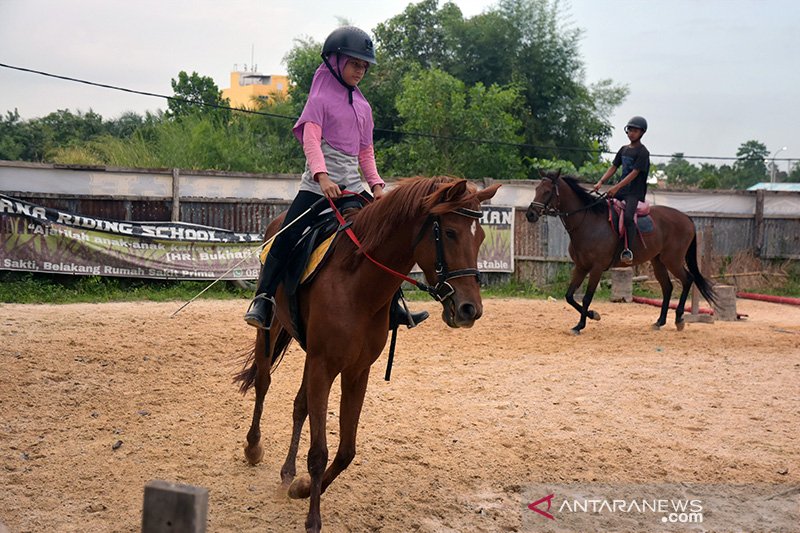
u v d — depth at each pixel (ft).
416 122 77.77
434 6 103.30
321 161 14.37
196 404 21.62
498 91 80.79
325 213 14.84
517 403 22.65
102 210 44.86
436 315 40.11
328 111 14.85
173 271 44.88
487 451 18.26
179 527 8.09
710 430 20.36
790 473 17.26
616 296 50.24
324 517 14.30
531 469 17.21
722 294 43.50
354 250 13.39
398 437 18.98
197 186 47.39
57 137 106.22
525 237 53.62
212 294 44.47
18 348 26.63
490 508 15.03
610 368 28.04
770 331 38.24
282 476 15.64
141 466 16.61
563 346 32.60
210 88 104.94
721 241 60.75
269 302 14.98
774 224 61.67
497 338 34.14
